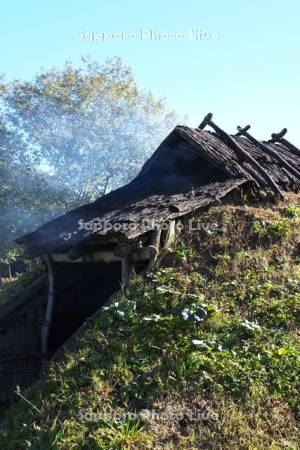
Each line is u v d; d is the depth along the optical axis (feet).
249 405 17.19
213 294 23.56
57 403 18.76
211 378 18.35
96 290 33.68
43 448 16.71
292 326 21.16
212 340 20.27
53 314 31.22
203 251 26.76
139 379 19.03
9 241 68.13
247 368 18.60
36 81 73.61
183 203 28.40
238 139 39.24
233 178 32.73
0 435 18.45
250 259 25.90
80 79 74.84
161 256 26.16
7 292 37.83
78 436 16.84
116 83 76.38
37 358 29.14
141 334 21.25
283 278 24.57
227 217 29.12
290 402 17.29
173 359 19.61
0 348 28.27
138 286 24.36
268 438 15.97
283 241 27.55
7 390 27.55
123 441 16.25
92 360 20.34
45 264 30.66
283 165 38.09
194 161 35.68
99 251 27.09
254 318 21.81
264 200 32.53
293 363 18.63
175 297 23.13
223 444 15.89
